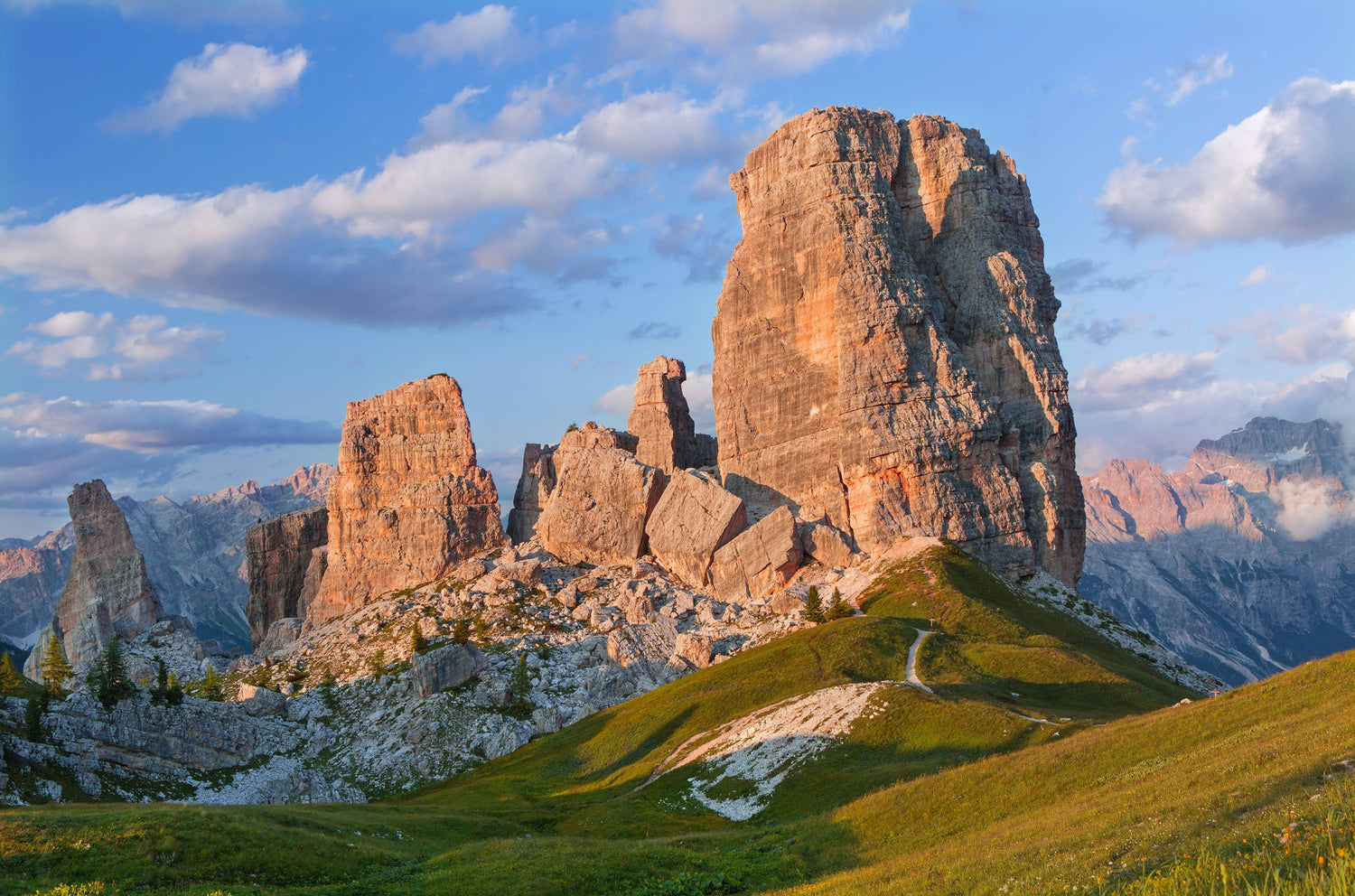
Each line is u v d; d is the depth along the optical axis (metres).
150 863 61.84
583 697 165.50
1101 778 60.00
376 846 73.94
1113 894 34.00
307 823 76.38
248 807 77.50
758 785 91.94
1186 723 63.19
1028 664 122.25
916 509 197.75
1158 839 39.69
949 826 61.69
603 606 199.62
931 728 91.25
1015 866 43.44
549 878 61.78
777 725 103.38
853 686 106.00
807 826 71.06
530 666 176.50
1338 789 35.78
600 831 88.69
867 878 51.31
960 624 150.00
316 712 172.50
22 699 127.62
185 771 132.88
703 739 112.62
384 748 155.75
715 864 64.75
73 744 120.88
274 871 64.25
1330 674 61.78
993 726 88.12
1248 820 37.72
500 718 158.75
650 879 61.81
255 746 148.50
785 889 56.03
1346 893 25.53
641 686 165.50
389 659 188.88
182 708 139.38
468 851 71.69
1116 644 168.38
